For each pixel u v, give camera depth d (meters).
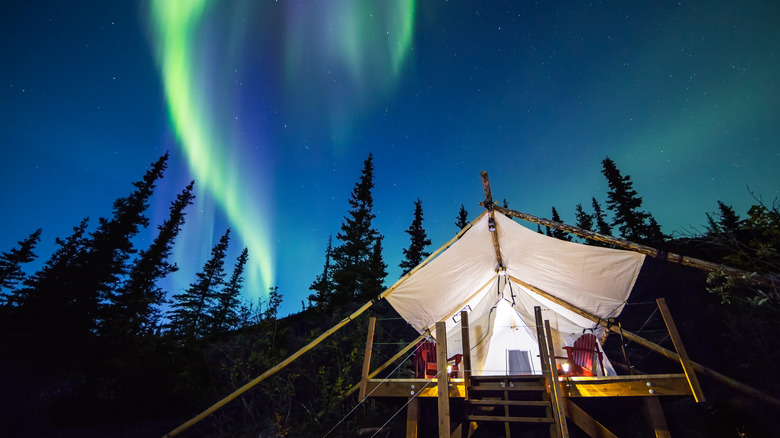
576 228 8.09
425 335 10.20
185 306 28.52
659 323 14.31
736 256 6.76
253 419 11.27
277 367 8.57
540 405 6.17
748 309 10.14
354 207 30.97
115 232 23.95
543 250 8.91
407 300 9.80
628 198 28.28
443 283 9.74
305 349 8.84
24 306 19.38
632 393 6.22
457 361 9.29
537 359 9.71
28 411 13.69
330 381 11.89
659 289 15.73
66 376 15.60
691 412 10.08
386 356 13.68
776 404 7.34
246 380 11.99
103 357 16.97
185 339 18.20
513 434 8.40
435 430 8.80
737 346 10.66
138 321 19.45
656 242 24.58
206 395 12.84
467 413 6.57
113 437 12.99
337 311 20.03
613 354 13.34
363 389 7.45
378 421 10.84
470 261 9.50
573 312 9.98
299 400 11.80
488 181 8.68
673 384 5.97
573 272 8.95
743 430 9.04
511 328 10.38
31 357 15.88
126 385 15.29
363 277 25.88
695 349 12.21
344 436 10.04
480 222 8.93
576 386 6.70
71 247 24.12
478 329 10.38
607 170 30.16
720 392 10.27
